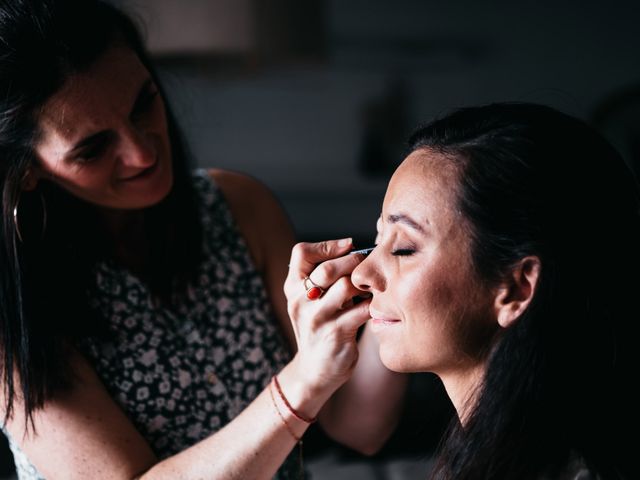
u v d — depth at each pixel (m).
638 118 2.40
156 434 1.14
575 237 0.78
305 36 2.20
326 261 0.89
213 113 2.84
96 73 0.92
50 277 1.03
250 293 1.20
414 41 2.83
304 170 2.88
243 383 1.18
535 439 0.79
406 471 1.68
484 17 2.84
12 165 0.96
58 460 1.01
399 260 0.83
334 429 1.26
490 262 0.79
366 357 1.19
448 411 0.96
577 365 0.80
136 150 0.96
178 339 1.14
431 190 0.80
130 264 1.15
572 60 2.88
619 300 0.81
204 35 2.13
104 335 1.08
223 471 0.96
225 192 1.24
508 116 0.80
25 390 0.99
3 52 0.89
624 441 0.80
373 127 2.84
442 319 0.81
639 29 2.85
